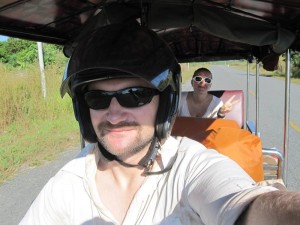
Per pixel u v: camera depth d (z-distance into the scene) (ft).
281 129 11.34
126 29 1.86
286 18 3.00
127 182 1.93
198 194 1.58
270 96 20.97
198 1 2.75
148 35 1.87
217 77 40.29
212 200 1.44
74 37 3.77
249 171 2.91
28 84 12.89
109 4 2.81
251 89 25.48
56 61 20.04
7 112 12.03
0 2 2.64
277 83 31.65
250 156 2.96
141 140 1.87
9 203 5.95
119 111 1.85
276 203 1.05
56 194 2.00
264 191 1.23
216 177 1.57
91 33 1.93
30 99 12.75
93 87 1.90
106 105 1.86
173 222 1.70
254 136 3.14
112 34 1.82
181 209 1.72
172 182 1.79
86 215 1.92
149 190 1.83
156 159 1.90
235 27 2.95
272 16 2.99
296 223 0.93
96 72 1.80
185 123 3.75
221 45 5.50
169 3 2.77
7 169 7.55
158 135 1.88
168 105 1.89
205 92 6.14
